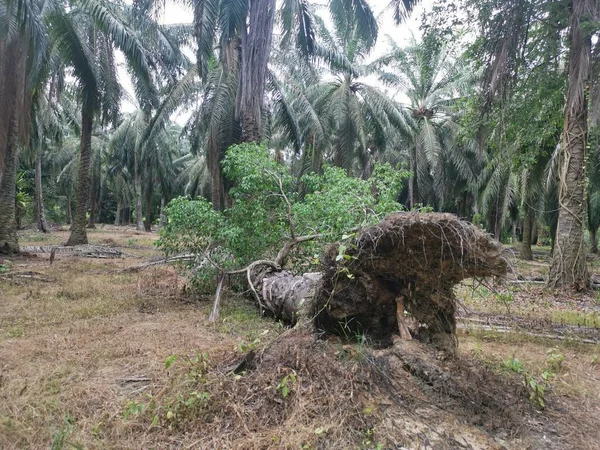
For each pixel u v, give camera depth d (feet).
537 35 32.01
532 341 15.84
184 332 15.19
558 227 29.84
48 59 40.47
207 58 29.89
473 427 8.46
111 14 40.16
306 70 52.11
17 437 7.98
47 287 23.79
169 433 8.30
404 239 9.76
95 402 9.53
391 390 9.30
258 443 7.72
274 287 17.01
